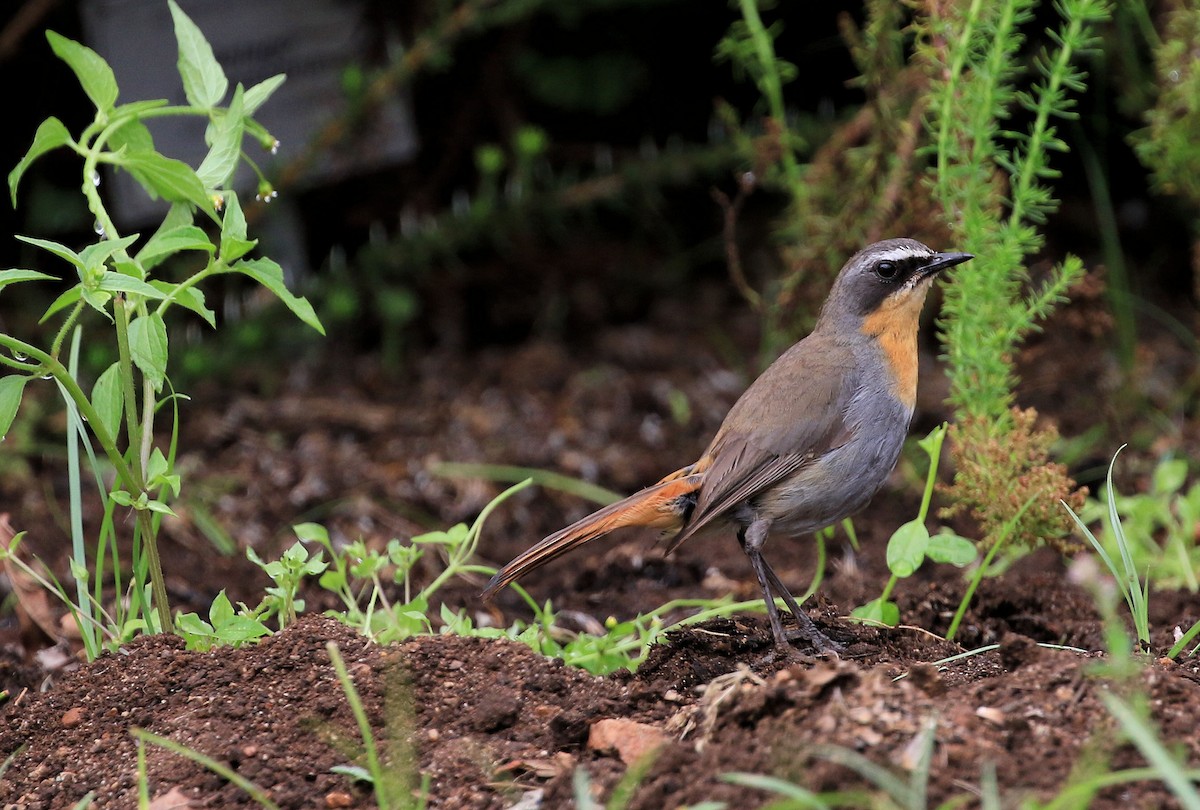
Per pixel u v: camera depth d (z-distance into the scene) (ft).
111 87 25.54
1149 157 38.52
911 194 36.47
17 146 50.34
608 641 26.18
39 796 21.84
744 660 26.32
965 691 21.25
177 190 25.63
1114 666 19.90
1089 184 57.88
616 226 59.36
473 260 56.49
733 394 49.88
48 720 23.84
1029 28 50.01
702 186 57.36
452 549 30.07
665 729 22.03
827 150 40.63
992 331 31.01
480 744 22.09
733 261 41.78
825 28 55.26
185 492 41.60
